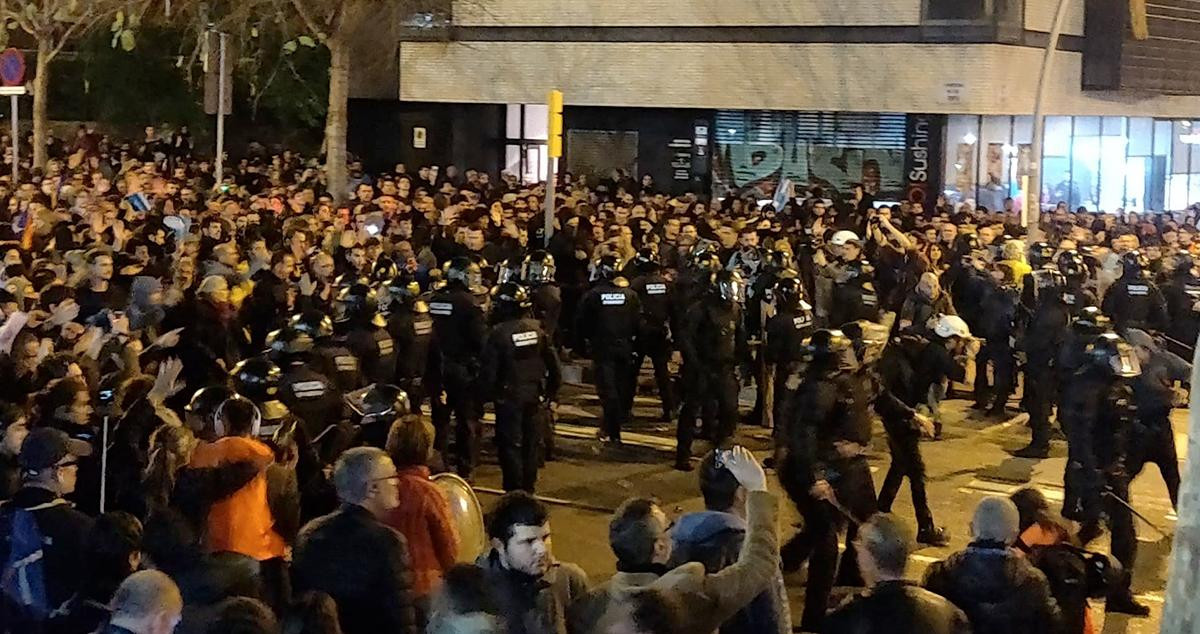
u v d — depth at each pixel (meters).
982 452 14.43
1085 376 9.55
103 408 7.65
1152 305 15.45
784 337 12.52
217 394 6.81
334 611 4.91
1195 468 5.24
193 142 34.88
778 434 8.62
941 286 16.58
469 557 6.66
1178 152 35.72
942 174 28.19
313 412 8.34
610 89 30.19
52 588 5.74
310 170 28.48
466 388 12.03
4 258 13.55
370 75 32.81
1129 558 9.51
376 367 10.60
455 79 31.81
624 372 14.03
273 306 12.93
